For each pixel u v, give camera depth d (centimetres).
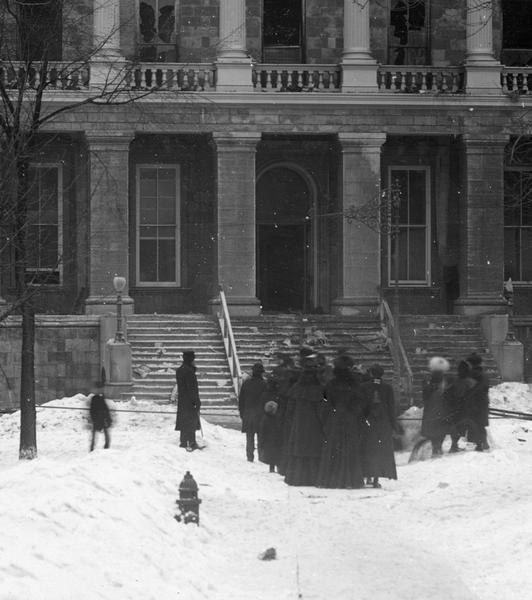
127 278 4272
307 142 4691
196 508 1605
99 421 2511
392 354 4069
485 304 4388
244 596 1244
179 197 4625
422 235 4716
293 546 1551
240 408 2669
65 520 1330
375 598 1248
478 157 4425
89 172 4281
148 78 4453
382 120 4391
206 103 4306
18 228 2580
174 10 4578
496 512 1736
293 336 4172
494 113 4419
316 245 4709
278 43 4644
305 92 4356
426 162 4722
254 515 1802
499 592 1280
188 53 4572
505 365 4141
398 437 2800
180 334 4112
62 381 3947
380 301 4319
